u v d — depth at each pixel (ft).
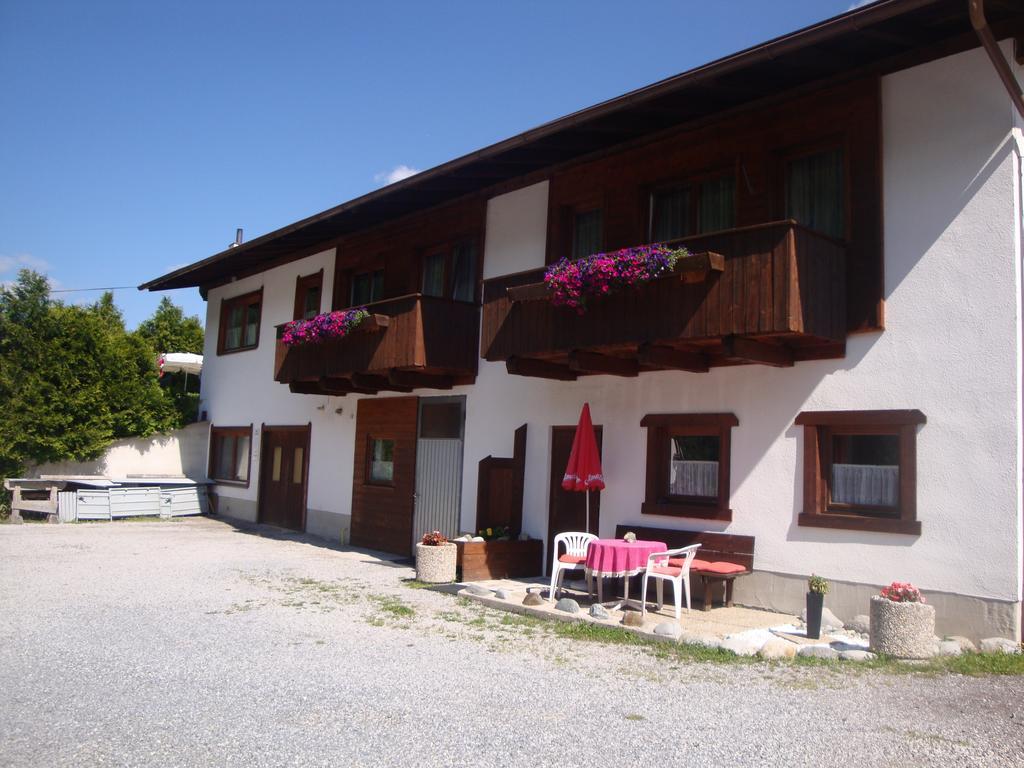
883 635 21.77
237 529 54.08
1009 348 23.49
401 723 16.35
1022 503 23.12
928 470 24.67
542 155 36.45
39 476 58.54
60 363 58.80
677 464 31.65
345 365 42.14
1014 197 23.76
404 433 44.39
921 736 15.64
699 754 14.71
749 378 29.14
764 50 24.99
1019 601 22.81
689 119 31.94
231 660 21.24
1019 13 23.88
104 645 22.68
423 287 44.70
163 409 63.77
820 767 14.12
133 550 42.60
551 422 36.17
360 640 23.76
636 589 31.40
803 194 29.01
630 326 28.27
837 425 26.91
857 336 26.53
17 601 28.73
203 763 14.19
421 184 39.52
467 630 25.25
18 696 17.98
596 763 14.29
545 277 30.35
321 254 52.60
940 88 25.41
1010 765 14.21
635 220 33.47
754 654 21.95
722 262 25.79
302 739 15.42
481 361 39.88
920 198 25.59
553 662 21.40
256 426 58.23
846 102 27.40
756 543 28.35
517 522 37.14
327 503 50.03
